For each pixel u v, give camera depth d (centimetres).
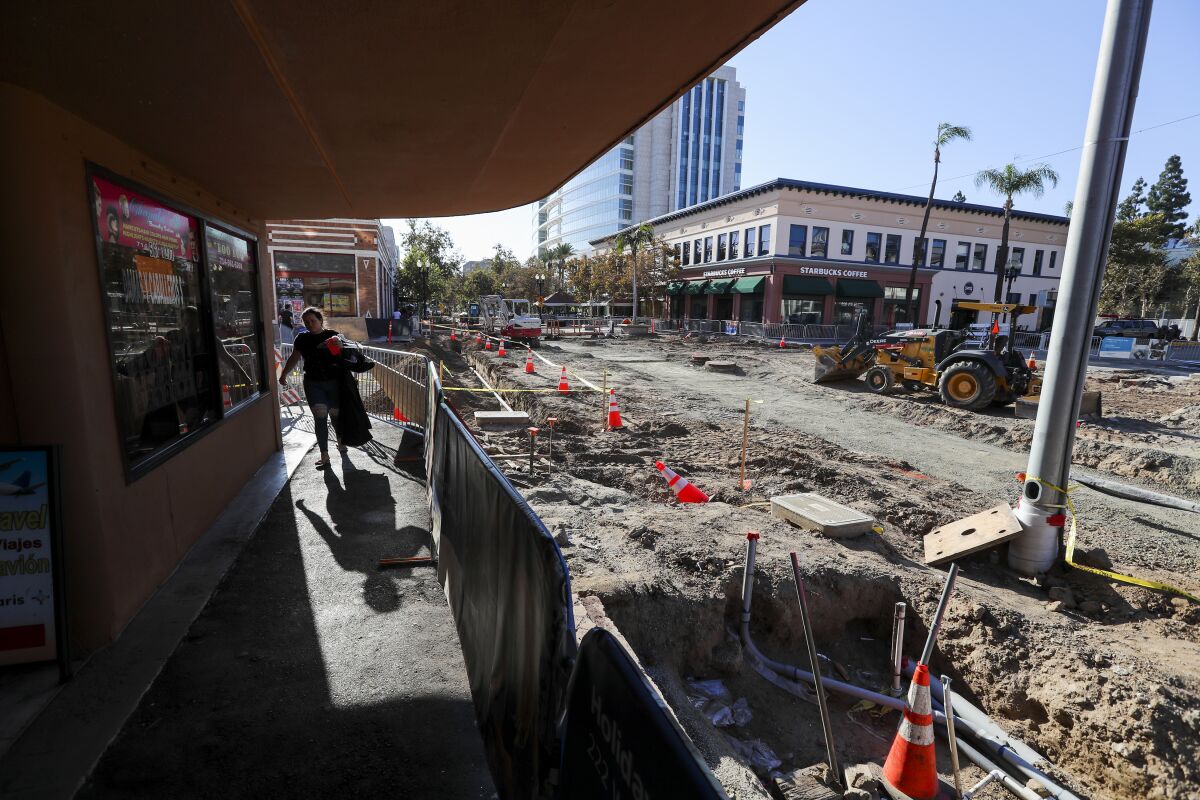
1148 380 2116
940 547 620
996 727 416
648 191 10388
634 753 123
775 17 246
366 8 221
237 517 513
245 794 241
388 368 1001
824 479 844
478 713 286
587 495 720
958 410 1447
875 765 383
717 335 4181
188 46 236
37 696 282
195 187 471
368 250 2970
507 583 243
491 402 1483
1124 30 493
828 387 1880
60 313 289
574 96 330
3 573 285
